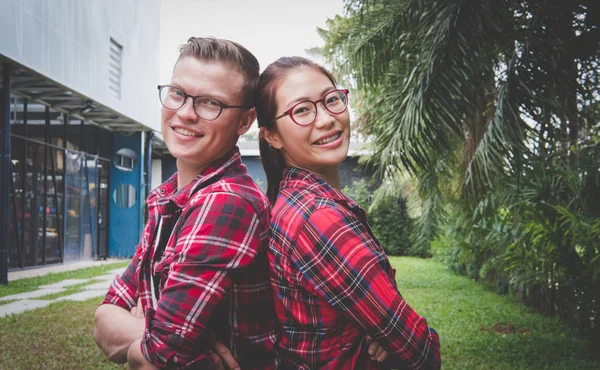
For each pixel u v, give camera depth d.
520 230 4.81
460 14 3.96
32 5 9.60
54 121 13.06
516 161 3.99
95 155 15.19
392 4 5.78
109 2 13.39
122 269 12.57
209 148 1.31
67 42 11.02
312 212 1.22
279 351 1.28
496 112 4.02
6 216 9.38
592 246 4.19
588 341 5.04
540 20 3.92
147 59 16.20
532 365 4.36
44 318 6.21
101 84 12.77
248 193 1.26
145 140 17.09
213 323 1.16
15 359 4.45
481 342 5.30
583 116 4.34
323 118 1.33
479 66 4.06
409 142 4.31
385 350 1.22
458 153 6.33
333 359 1.21
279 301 1.26
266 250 1.27
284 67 1.37
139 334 1.26
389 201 15.54
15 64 9.27
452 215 9.04
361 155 11.39
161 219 1.30
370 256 1.19
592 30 3.89
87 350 4.77
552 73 3.90
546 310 6.82
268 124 1.40
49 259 12.90
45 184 12.64
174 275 1.15
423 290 9.73
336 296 1.17
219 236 1.16
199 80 1.30
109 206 15.89
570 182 4.59
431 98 4.08
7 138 9.34
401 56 5.50
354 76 7.00
